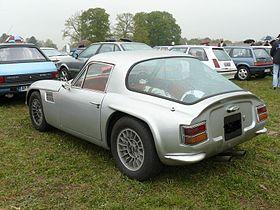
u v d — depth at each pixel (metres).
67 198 3.74
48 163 4.63
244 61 14.45
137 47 11.91
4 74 7.88
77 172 4.35
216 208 3.54
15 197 3.78
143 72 4.26
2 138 5.71
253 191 3.86
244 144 5.30
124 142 4.18
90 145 5.28
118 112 4.18
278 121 6.84
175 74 4.30
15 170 4.43
